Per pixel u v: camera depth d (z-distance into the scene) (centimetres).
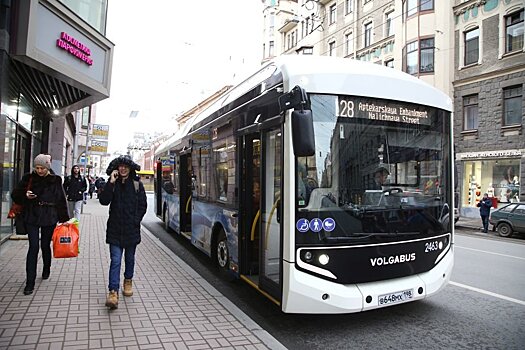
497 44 1947
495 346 427
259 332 428
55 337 397
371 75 463
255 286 522
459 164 2100
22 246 844
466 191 2083
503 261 916
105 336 404
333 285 423
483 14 2014
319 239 423
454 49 2153
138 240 520
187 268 712
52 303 498
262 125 500
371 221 448
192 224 868
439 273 488
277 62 498
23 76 909
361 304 427
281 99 429
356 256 436
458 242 1284
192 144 878
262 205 507
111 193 508
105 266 705
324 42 3216
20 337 394
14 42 728
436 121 508
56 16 834
